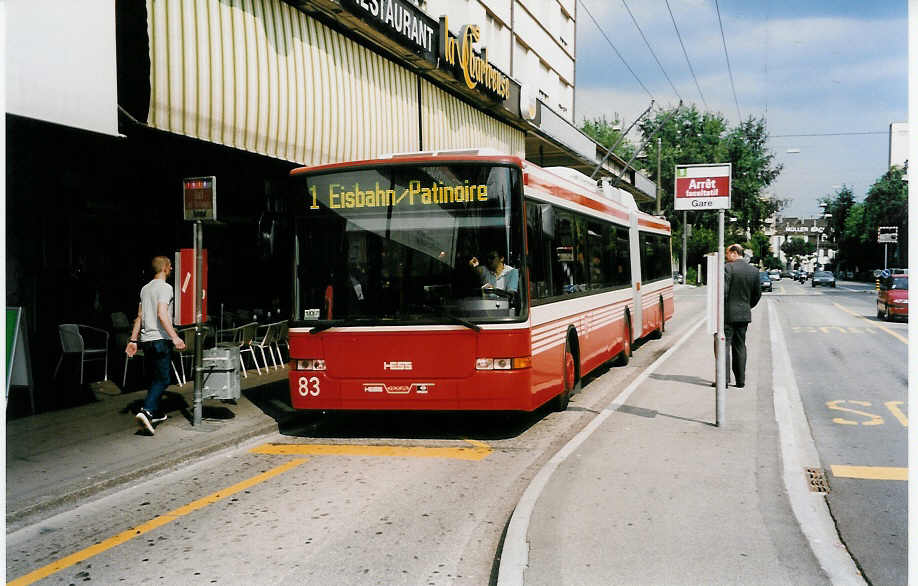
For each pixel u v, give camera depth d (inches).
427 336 302.5
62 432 318.3
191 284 454.3
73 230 452.4
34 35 255.6
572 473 245.4
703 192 321.7
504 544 181.9
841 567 166.9
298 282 318.3
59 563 185.5
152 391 315.3
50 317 444.8
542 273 331.6
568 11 1245.1
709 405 366.0
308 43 434.9
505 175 304.8
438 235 306.7
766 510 205.9
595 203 463.2
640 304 608.4
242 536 201.0
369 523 209.2
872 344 698.2
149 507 231.5
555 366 349.1
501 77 702.5
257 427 332.5
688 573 164.2
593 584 159.0
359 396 308.2
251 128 388.2
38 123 275.7
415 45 526.3
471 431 334.6
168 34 336.2
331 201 316.5
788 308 1343.5
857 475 249.8
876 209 3321.9
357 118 484.4
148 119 327.6
